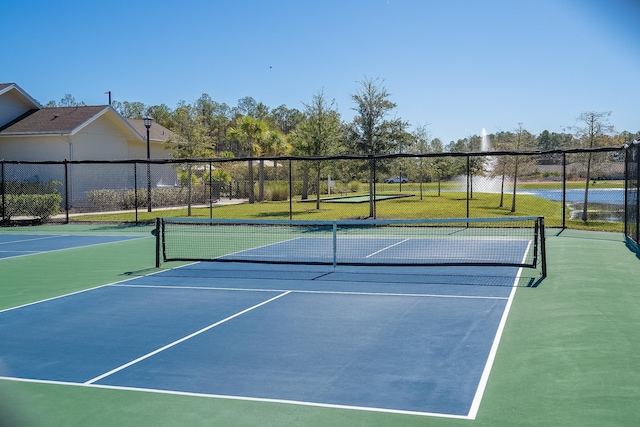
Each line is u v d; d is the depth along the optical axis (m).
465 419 4.75
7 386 5.76
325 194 51.81
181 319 8.43
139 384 5.75
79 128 31.83
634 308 8.50
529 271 12.05
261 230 21.88
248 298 9.83
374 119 24.50
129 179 36.78
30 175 32.53
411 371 5.98
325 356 6.54
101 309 9.18
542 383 5.55
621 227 21.09
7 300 9.98
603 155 24.28
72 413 5.05
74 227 24.28
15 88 33.84
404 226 22.47
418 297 9.67
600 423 4.62
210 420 4.86
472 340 7.07
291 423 4.76
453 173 48.31
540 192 46.00
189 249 16.66
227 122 96.88
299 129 31.09
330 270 12.80
